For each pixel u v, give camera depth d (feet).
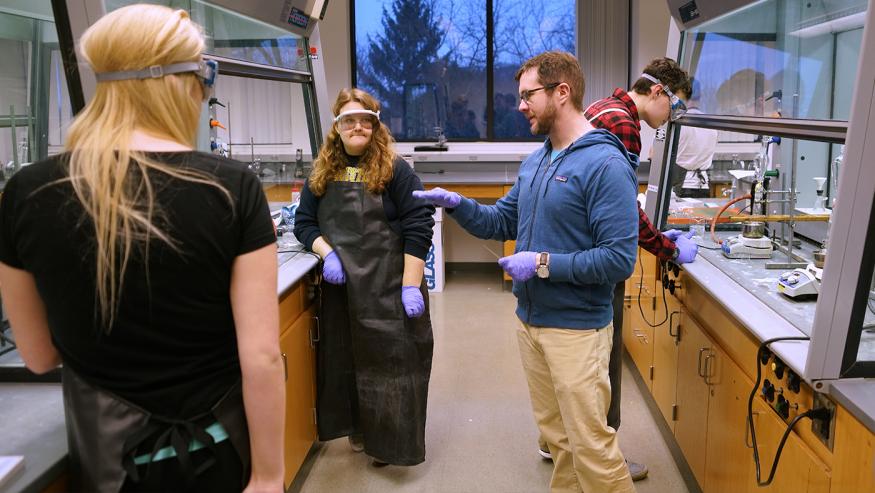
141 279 3.19
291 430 7.55
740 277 7.26
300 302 7.98
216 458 3.53
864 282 4.42
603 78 17.58
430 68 18.51
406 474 8.59
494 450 9.17
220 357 3.54
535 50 18.26
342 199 7.80
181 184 3.21
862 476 4.14
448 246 19.02
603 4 17.22
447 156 17.28
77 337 3.33
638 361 10.80
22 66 5.38
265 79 9.59
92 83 4.99
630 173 5.94
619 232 5.78
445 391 11.06
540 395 6.87
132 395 3.39
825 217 7.73
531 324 6.49
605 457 6.27
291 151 10.93
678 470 8.55
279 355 3.57
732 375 6.31
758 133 6.59
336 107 7.65
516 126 18.71
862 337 4.90
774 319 5.76
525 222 6.51
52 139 5.48
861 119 4.24
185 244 3.20
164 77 3.30
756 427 5.74
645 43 16.81
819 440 4.72
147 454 3.42
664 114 8.02
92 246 3.15
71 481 3.77
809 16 6.09
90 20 5.03
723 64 8.04
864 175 4.25
